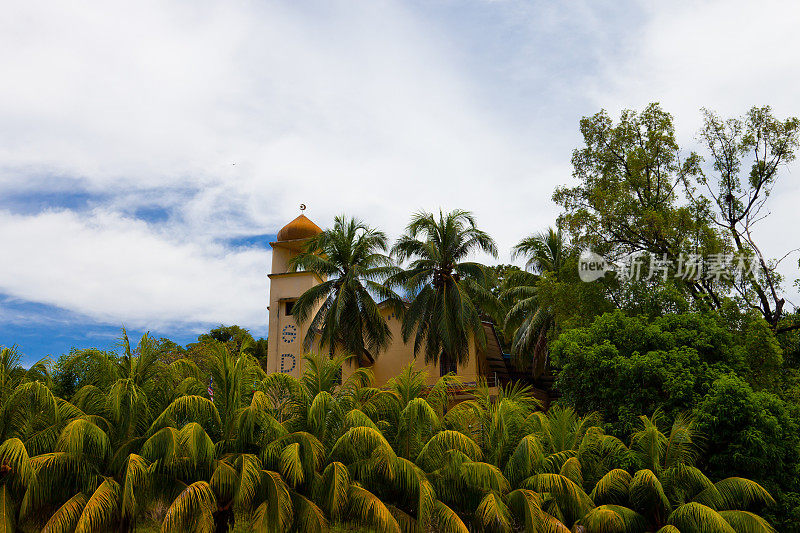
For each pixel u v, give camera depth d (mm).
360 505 15789
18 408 16125
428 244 32125
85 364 18141
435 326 31234
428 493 15898
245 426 16438
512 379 42469
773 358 21125
